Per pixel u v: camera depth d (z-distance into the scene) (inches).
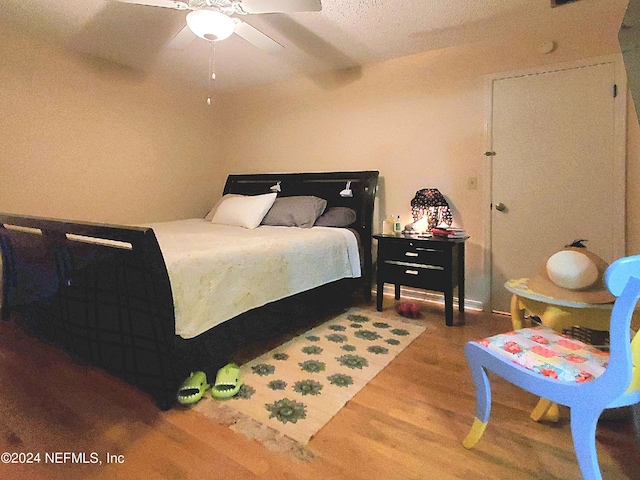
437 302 124.0
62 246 72.5
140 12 94.2
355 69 133.5
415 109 122.7
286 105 151.5
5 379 70.0
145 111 140.3
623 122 92.2
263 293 79.4
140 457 49.2
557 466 47.2
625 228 93.7
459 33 105.5
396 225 119.1
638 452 49.8
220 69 136.6
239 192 158.4
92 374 72.4
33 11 93.7
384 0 88.2
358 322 103.8
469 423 56.6
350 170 137.8
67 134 118.3
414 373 73.0
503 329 98.0
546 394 41.6
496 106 109.0
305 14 95.1
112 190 131.3
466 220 116.2
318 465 47.7
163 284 56.0
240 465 47.7
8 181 106.3
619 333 35.2
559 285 58.7
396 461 48.4
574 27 96.9
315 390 66.4
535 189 104.8
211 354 69.8
